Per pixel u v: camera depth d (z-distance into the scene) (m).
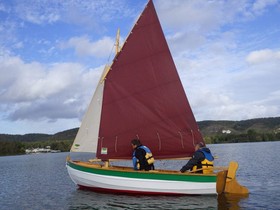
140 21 18.25
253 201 15.04
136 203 15.08
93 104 19.05
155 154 18.11
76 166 18.48
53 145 155.00
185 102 18.38
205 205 14.41
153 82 18.25
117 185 17.05
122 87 18.27
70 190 21.33
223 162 40.94
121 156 18.23
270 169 28.64
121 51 18.09
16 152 148.62
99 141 18.34
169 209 13.87
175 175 16.25
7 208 16.89
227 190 16.61
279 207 13.92
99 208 14.59
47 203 17.33
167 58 18.42
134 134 18.17
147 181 16.50
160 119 18.12
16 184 27.22
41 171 40.88
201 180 16.20
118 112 18.27
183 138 18.17
